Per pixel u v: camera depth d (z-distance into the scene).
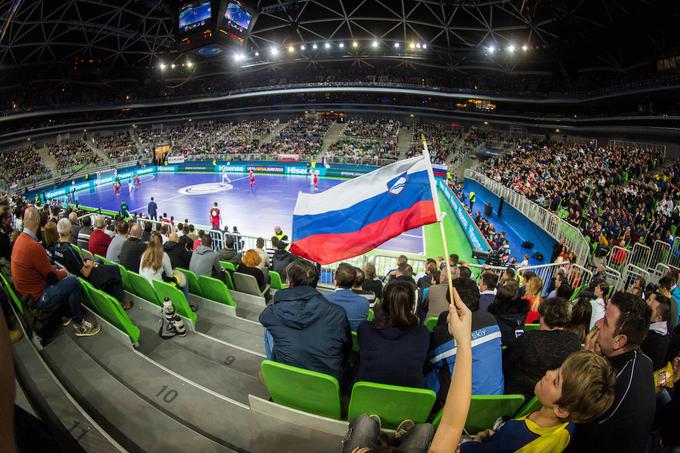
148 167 47.03
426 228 22.78
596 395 1.86
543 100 45.25
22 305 5.16
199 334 5.45
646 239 14.13
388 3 44.94
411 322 3.19
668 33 30.34
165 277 6.09
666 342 3.85
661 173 21.69
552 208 19.55
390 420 3.28
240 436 3.41
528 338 3.37
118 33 48.97
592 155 28.31
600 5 31.53
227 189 35.50
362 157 43.41
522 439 2.14
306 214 4.47
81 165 44.91
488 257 14.04
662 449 2.97
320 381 3.22
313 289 3.54
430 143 46.84
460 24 44.22
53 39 46.47
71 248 6.13
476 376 3.21
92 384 4.03
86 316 5.55
